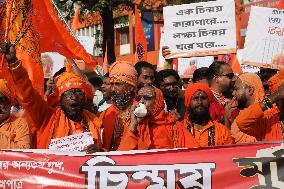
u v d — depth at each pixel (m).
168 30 8.29
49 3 6.36
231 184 4.60
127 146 5.24
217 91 6.80
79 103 5.34
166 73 6.78
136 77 5.66
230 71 6.80
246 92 6.27
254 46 8.16
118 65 5.64
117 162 4.69
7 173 4.73
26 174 4.72
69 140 5.12
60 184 4.70
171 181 4.64
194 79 7.12
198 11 8.16
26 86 5.18
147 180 4.66
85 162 4.71
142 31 10.49
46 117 5.38
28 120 5.73
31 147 5.53
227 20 8.05
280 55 8.12
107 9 20.64
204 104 5.62
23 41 6.17
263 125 5.43
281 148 4.58
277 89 5.20
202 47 8.15
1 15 5.95
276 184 4.55
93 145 4.98
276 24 8.14
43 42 6.37
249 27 8.19
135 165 4.68
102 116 5.54
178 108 6.93
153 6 22.92
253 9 8.20
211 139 5.54
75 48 6.60
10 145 5.27
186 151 4.67
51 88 7.38
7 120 5.37
